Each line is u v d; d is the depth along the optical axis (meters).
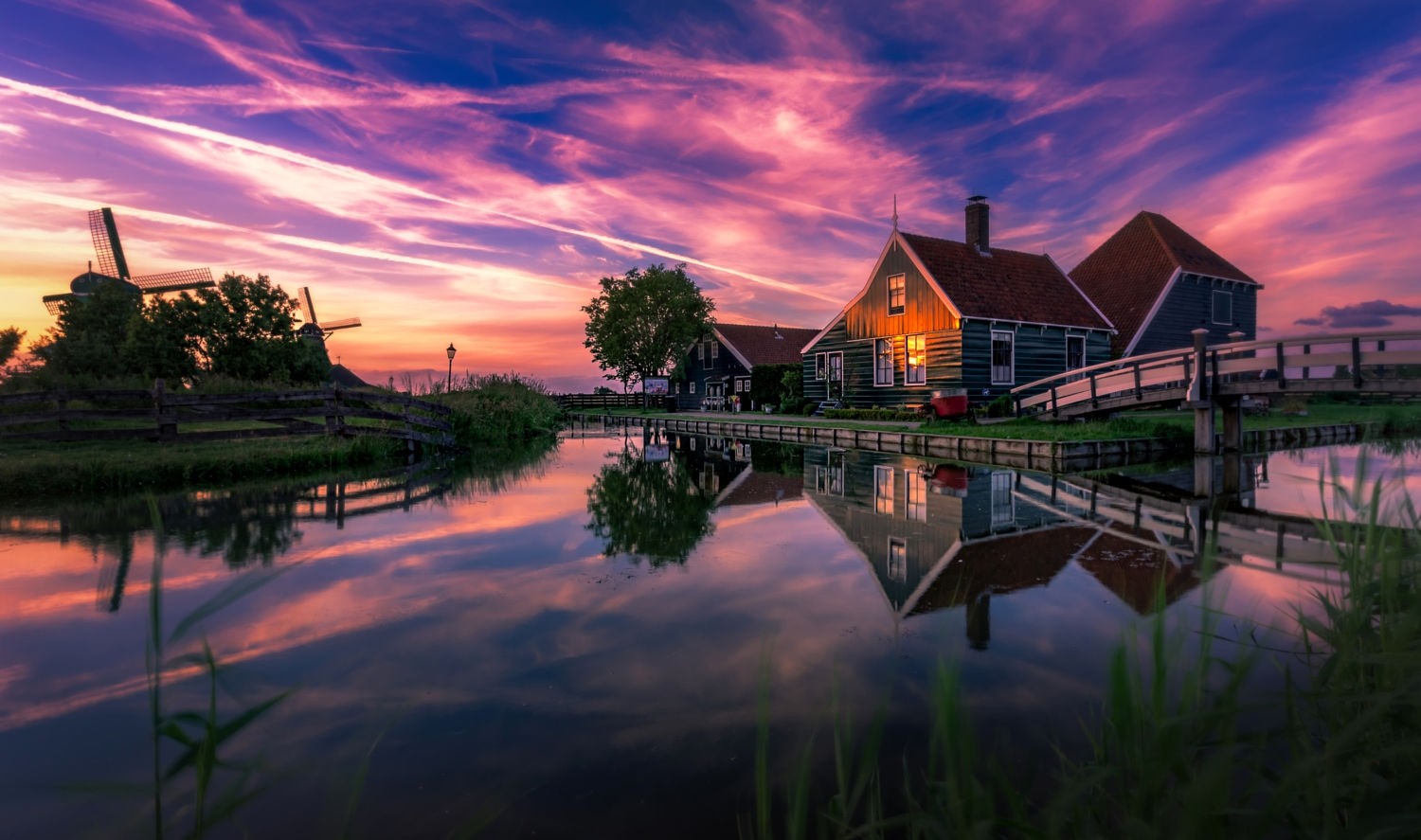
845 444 20.45
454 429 20.39
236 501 9.59
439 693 3.55
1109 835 1.73
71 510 8.73
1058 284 25.59
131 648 4.21
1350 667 2.11
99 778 2.82
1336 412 23.95
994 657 3.86
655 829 2.46
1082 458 14.34
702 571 5.86
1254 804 1.90
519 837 2.42
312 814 2.56
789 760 2.88
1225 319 27.62
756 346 42.81
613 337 45.19
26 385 18.14
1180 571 5.59
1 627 4.55
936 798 1.62
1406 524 2.83
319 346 30.78
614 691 3.55
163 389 14.10
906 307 23.69
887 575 5.67
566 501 9.78
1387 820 1.16
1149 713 1.50
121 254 34.34
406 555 6.46
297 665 3.92
